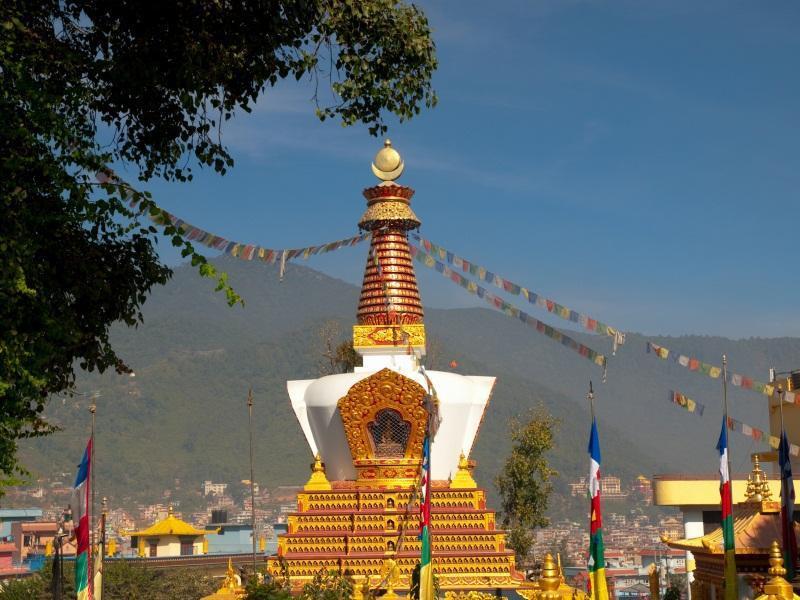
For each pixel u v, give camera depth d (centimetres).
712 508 4772
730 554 2320
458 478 3447
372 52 2080
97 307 2050
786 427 4319
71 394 2159
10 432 1959
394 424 3459
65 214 1825
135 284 2077
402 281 3662
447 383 3516
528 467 4753
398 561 3262
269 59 2003
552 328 2419
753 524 2525
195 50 1880
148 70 1895
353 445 3453
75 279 1959
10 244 1684
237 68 1981
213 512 11650
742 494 4719
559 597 2625
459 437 3525
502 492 4819
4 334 1708
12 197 1712
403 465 3428
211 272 1842
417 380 3481
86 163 1842
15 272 1672
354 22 2033
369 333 3597
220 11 1916
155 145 2072
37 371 1803
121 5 1917
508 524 4791
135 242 2061
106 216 1916
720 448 2364
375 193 3678
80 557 2381
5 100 1712
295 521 3366
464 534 3331
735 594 2309
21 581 5956
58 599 2602
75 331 1908
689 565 4500
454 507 3397
